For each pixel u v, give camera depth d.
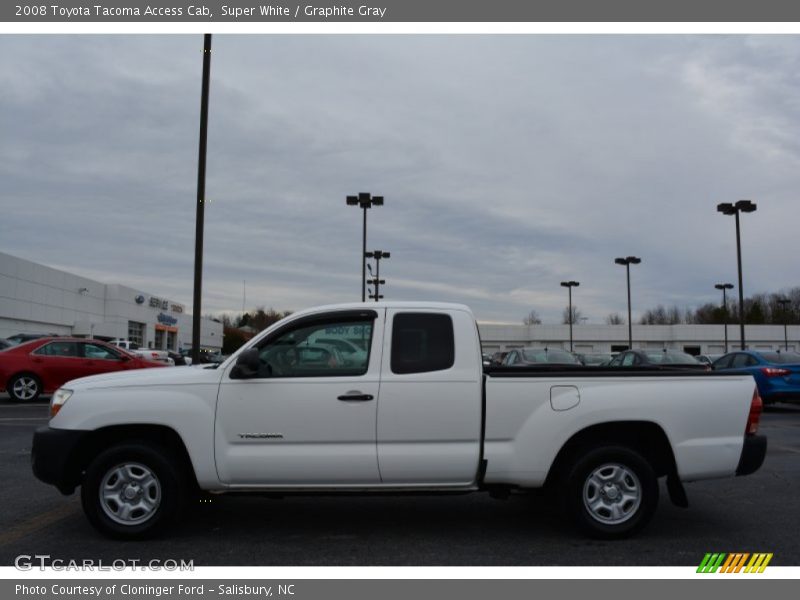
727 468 5.80
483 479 5.66
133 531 5.69
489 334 83.62
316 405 5.61
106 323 60.09
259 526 6.31
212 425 5.62
